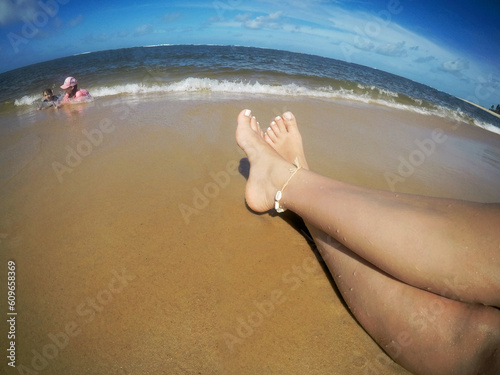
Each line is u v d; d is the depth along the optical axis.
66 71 8.68
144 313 1.17
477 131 6.39
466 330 0.86
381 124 4.57
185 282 1.32
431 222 0.86
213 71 7.75
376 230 0.93
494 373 0.78
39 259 1.41
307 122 3.93
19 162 2.48
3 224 1.67
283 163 1.56
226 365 1.02
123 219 1.71
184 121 3.48
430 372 0.93
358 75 12.67
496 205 0.82
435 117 6.73
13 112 4.71
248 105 4.38
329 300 1.29
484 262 0.78
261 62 10.81
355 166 2.74
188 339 1.09
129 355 1.03
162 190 2.03
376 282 1.06
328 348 1.10
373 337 1.10
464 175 3.06
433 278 0.86
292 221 1.79
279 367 1.03
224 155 2.64
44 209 1.81
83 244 1.51
